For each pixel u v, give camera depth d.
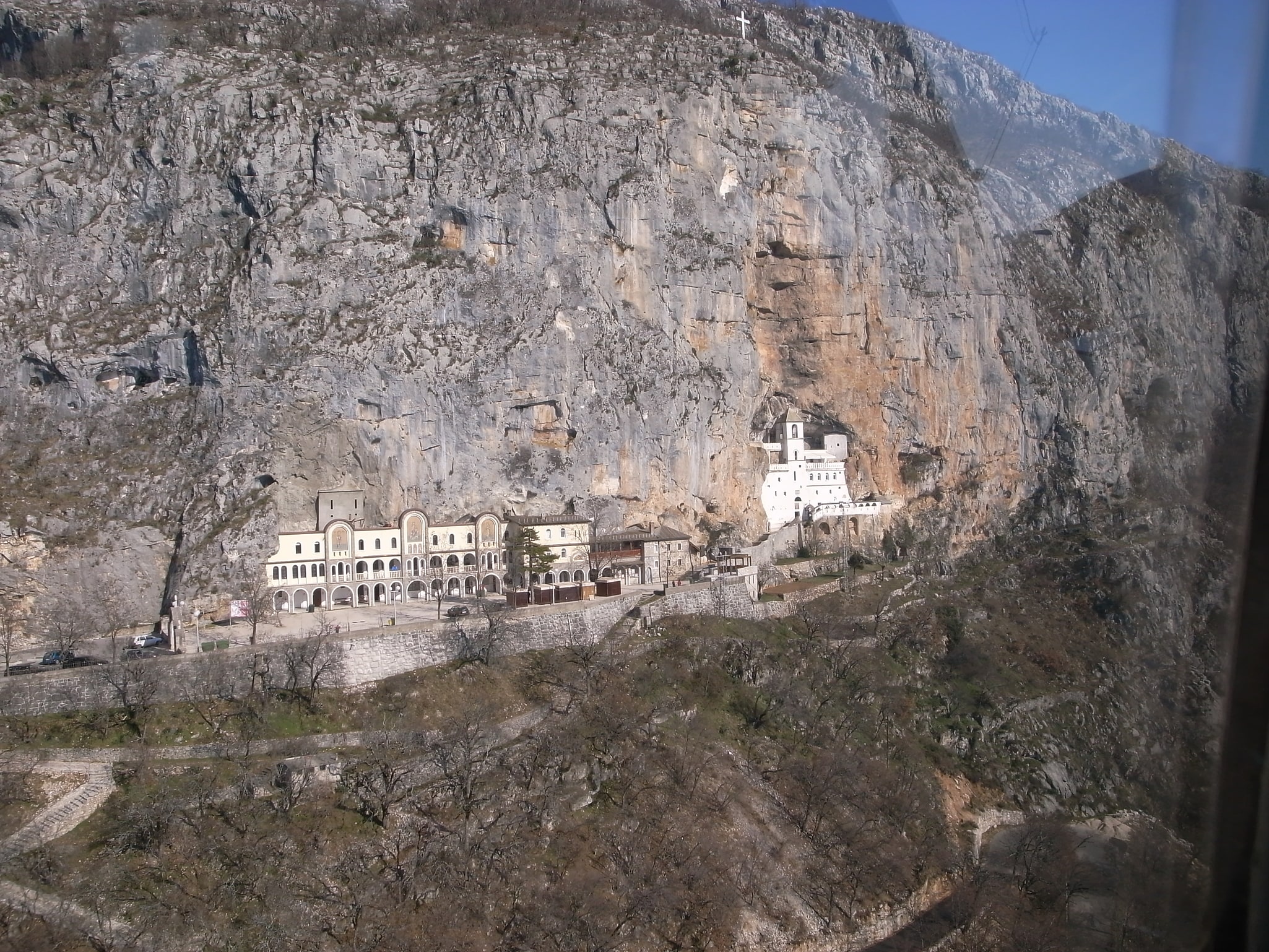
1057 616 122.69
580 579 105.81
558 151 116.00
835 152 138.88
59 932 48.66
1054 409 158.62
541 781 70.25
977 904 70.94
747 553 120.94
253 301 99.81
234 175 106.38
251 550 90.19
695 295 122.50
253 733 68.50
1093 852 76.88
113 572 86.12
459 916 57.28
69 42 117.75
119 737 65.69
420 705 76.12
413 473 102.00
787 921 67.31
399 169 112.50
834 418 141.00
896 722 99.06
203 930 51.81
